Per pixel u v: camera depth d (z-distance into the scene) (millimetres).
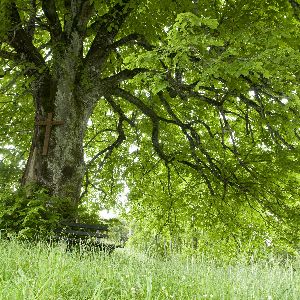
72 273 3969
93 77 10516
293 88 8000
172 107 13508
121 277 3596
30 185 8891
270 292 3934
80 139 10148
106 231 8328
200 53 7836
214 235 12047
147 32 10617
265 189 11570
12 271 4051
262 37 7895
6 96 12562
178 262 5426
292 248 9945
